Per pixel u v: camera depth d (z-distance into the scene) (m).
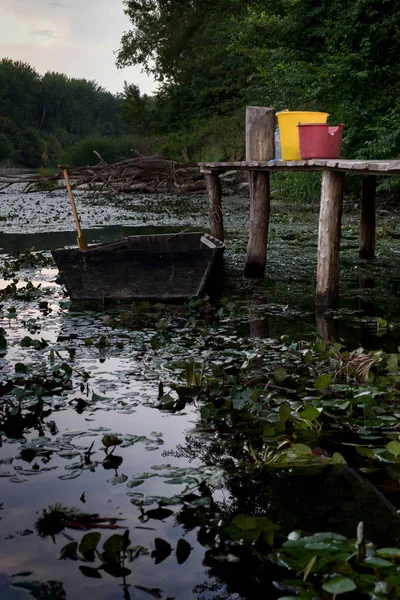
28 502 2.12
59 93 115.69
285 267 7.31
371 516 2.02
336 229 5.27
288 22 16.20
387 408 2.98
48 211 16.02
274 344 4.15
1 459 2.45
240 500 2.13
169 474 2.31
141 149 38.16
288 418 2.71
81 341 4.25
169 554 1.81
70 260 5.51
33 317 5.00
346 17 14.18
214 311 5.21
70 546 1.85
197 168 19.80
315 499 2.14
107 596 1.63
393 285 6.25
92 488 2.21
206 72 36.50
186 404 3.06
